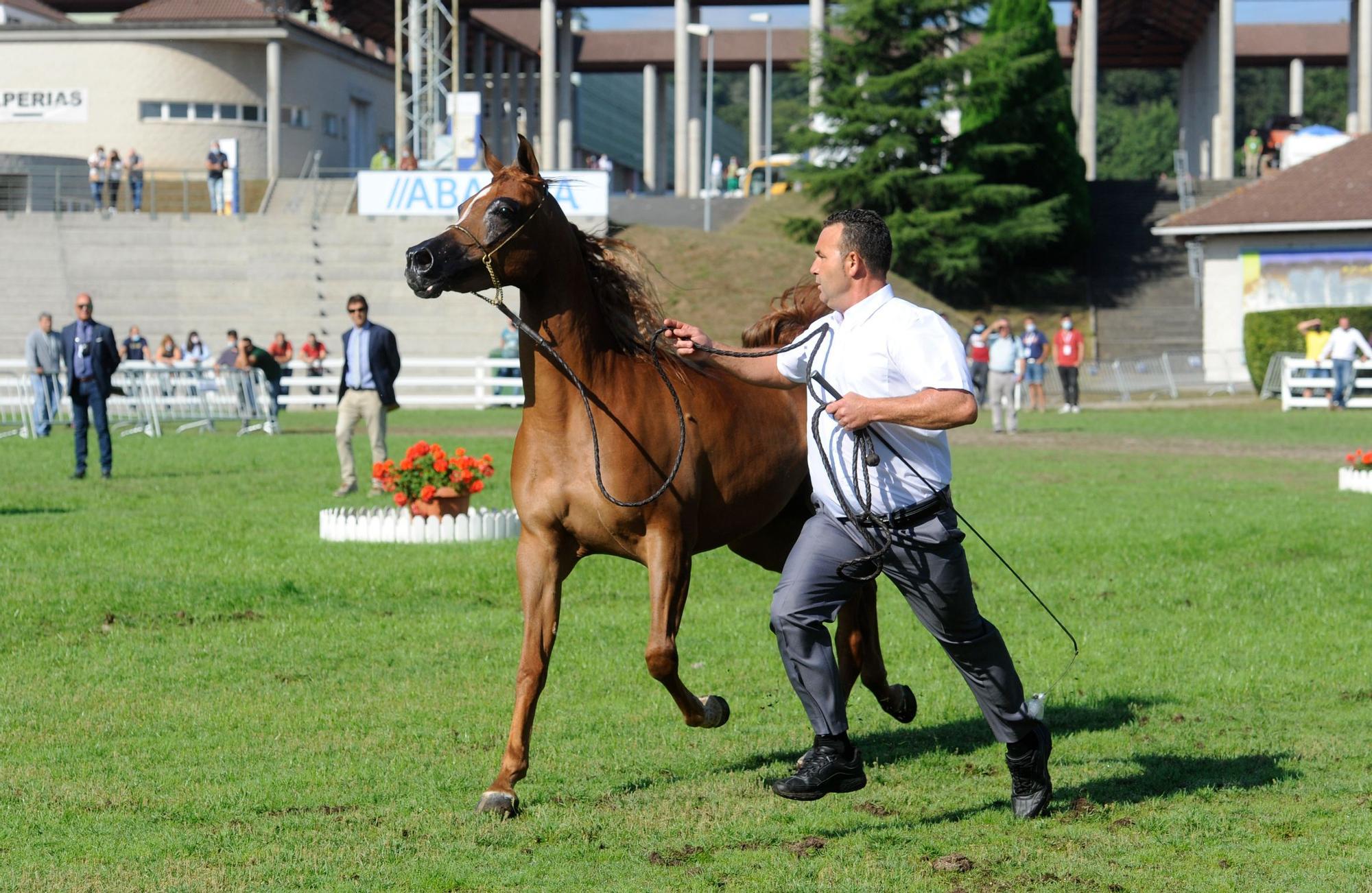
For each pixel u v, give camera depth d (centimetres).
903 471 612
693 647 1036
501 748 780
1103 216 6694
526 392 682
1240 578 1310
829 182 5750
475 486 1557
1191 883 573
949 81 5816
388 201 4903
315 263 4941
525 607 680
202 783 716
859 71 5916
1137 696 903
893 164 5828
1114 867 593
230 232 5031
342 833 636
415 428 3300
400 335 4766
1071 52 8831
